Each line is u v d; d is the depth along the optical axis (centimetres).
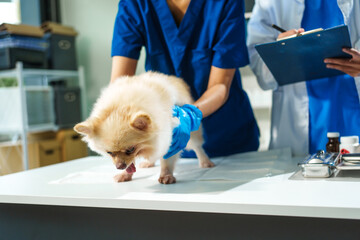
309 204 73
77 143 332
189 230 88
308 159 106
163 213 90
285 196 81
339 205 71
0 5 335
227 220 85
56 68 325
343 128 151
